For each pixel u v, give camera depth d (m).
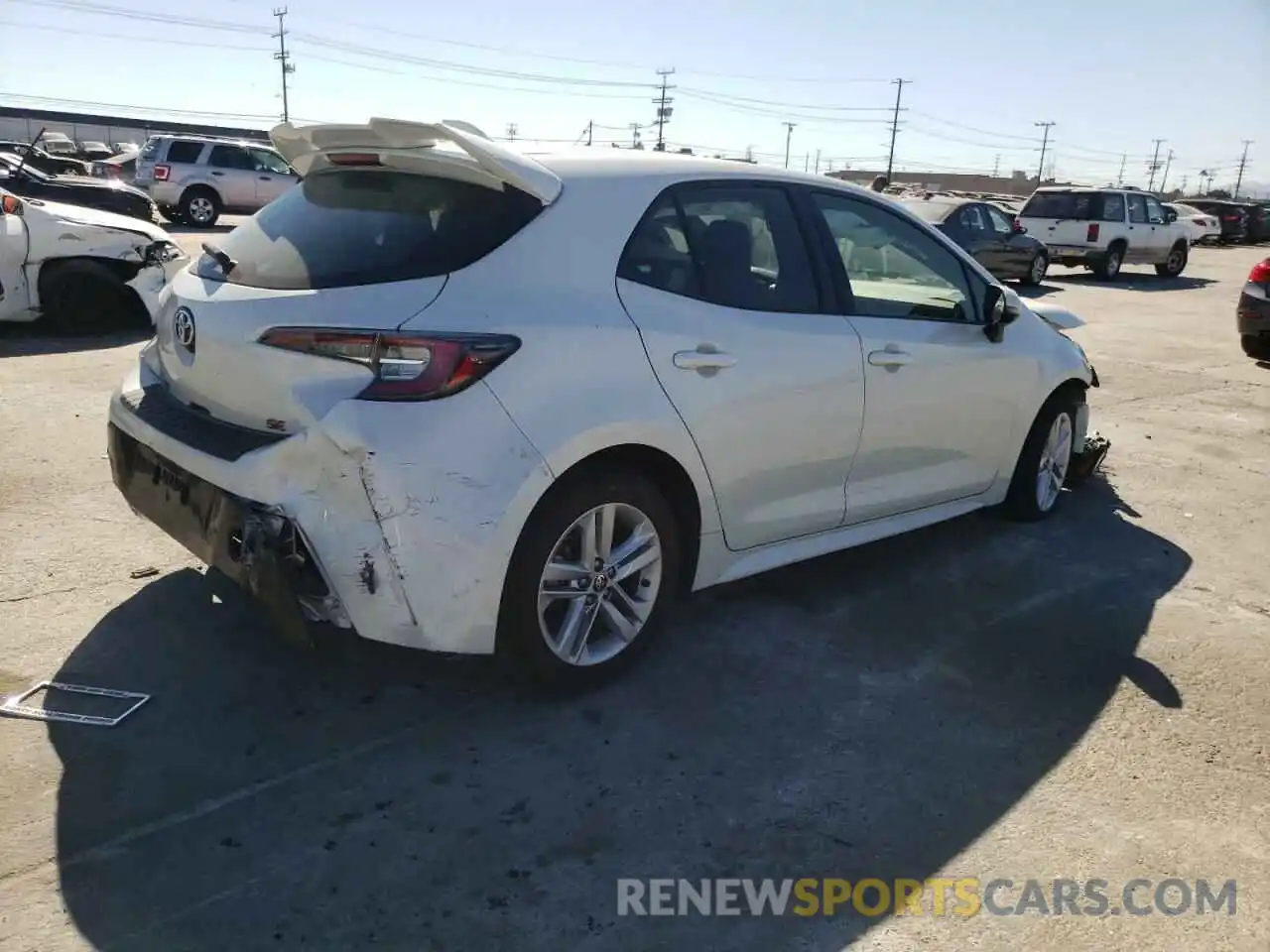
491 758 3.12
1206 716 3.56
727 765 3.15
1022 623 4.23
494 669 3.63
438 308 2.95
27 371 7.62
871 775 3.13
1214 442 7.32
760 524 3.85
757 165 3.98
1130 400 8.71
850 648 3.94
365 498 2.84
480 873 2.64
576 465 3.18
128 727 3.18
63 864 2.57
